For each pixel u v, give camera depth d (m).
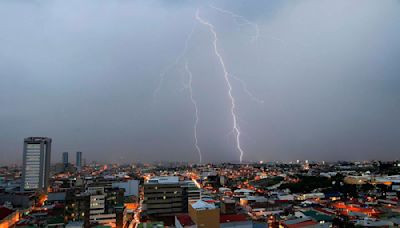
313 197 143.25
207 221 80.00
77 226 91.94
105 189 144.38
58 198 156.62
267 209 116.56
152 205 121.19
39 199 169.12
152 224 95.62
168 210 121.62
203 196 141.12
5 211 114.06
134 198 152.88
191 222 82.50
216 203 113.38
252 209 117.94
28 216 122.12
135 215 129.25
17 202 147.12
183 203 125.81
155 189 122.38
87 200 102.75
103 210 105.94
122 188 150.50
